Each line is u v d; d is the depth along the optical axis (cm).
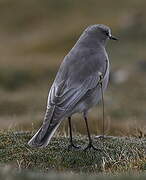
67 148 1180
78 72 1136
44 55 4575
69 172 1041
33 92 3014
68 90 1113
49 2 5831
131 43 4391
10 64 3653
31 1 5888
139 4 5409
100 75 1154
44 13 5694
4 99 2720
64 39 4903
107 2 5622
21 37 5288
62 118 1081
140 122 2031
